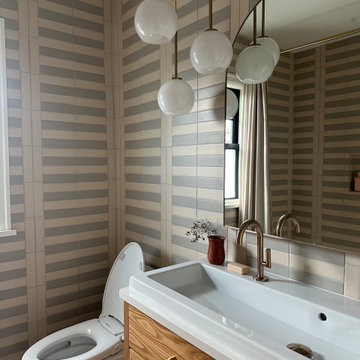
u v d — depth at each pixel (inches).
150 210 74.9
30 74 72.8
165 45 67.8
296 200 44.7
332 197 40.8
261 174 49.1
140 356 44.3
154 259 74.3
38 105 74.2
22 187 72.7
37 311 76.2
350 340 34.6
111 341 61.1
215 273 51.2
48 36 75.1
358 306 37.4
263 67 47.9
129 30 79.2
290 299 40.5
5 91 69.6
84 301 83.7
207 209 59.3
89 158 82.7
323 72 41.1
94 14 82.2
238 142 52.4
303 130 43.5
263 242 48.1
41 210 75.7
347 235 39.4
